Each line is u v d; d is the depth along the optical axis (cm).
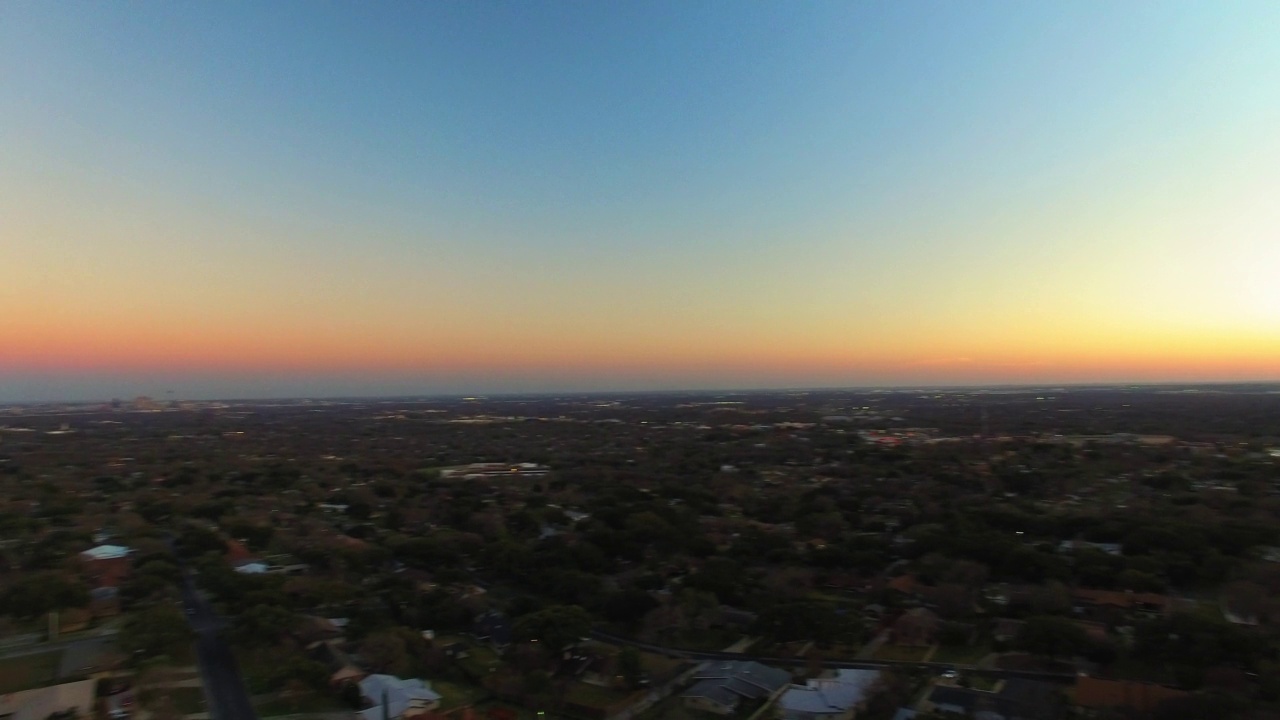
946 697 5422
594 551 9369
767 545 9781
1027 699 5322
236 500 14175
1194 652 5647
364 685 5781
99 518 12275
